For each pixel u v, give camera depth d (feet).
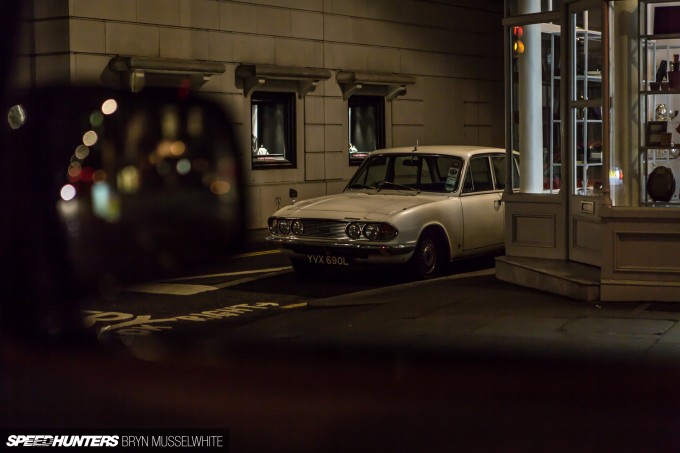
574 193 39.50
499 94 95.40
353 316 35.12
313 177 76.48
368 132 81.92
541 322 32.32
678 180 35.24
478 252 46.65
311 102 76.02
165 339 31.65
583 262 39.01
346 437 20.67
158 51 64.69
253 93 71.72
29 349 28.86
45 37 60.64
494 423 21.47
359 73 78.13
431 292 39.24
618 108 35.68
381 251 41.98
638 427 20.97
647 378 24.99
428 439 20.44
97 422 21.88
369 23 80.69
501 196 44.24
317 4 76.02
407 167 47.37
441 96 88.28
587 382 24.75
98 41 61.31
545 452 19.47
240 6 70.08
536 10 42.24
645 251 34.55
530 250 41.45
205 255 33.40
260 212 72.02
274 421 21.86
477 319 33.32
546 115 41.06
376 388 24.67
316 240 43.04
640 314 32.91
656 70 35.65
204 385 25.16
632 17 35.65
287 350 29.60
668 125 35.45
